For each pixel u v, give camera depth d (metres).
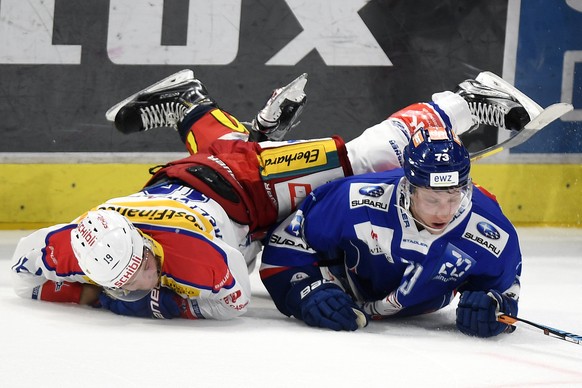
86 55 16.44
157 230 9.98
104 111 16.61
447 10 17.17
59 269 10.41
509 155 17.59
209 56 16.73
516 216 17.73
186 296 10.08
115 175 16.78
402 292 9.94
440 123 11.62
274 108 13.40
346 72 17.08
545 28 17.45
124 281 9.49
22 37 16.23
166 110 13.68
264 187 10.79
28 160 16.48
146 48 16.58
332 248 10.20
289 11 16.83
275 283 10.38
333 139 11.02
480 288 10.04
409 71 17.22
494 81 12.67
